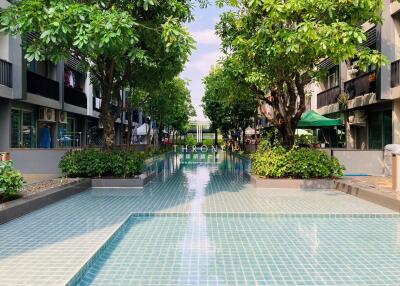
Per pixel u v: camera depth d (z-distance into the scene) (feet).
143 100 78.18
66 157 38.75
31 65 58.08
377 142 54.24
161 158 93.04
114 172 38.55
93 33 26.13
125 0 32.30
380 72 45.96
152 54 37.14
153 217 24.48
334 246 18.31
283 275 14.49
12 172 24.18
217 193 33.83
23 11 28.02
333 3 30.12
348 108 58.23
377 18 33.88
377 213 24.73
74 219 22.34
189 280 13.92
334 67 66.13
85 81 80.94
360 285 13.51
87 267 14.67
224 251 17.42
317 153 38.81
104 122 40.57
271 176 38.86
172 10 33.42
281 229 21.63
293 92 40.04
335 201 29.58
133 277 14.20
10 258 14.96
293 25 32.76
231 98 48.34
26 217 22.94
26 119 57.72
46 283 12.32
